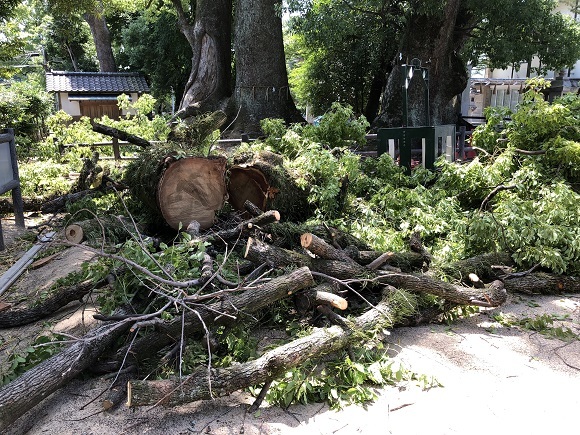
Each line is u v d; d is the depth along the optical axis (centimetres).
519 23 1395
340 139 806
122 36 2878
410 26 1418
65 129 1317
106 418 306
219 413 310
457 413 307
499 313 456
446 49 1409
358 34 1853
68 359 314
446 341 399
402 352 380
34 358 345
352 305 433
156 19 2505
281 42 1521
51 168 981
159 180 560
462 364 365
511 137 723
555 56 1438
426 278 430
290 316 428
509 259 530
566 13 2259
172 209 561
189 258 407
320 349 337
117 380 331
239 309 357
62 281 488
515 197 627
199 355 354
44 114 1809
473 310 455
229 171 589
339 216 631
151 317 359
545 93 1897
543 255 500
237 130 1480
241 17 1488
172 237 602
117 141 1209
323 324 396
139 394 290
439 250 540
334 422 301
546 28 1445
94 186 782
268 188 586
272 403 319
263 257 425
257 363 316
